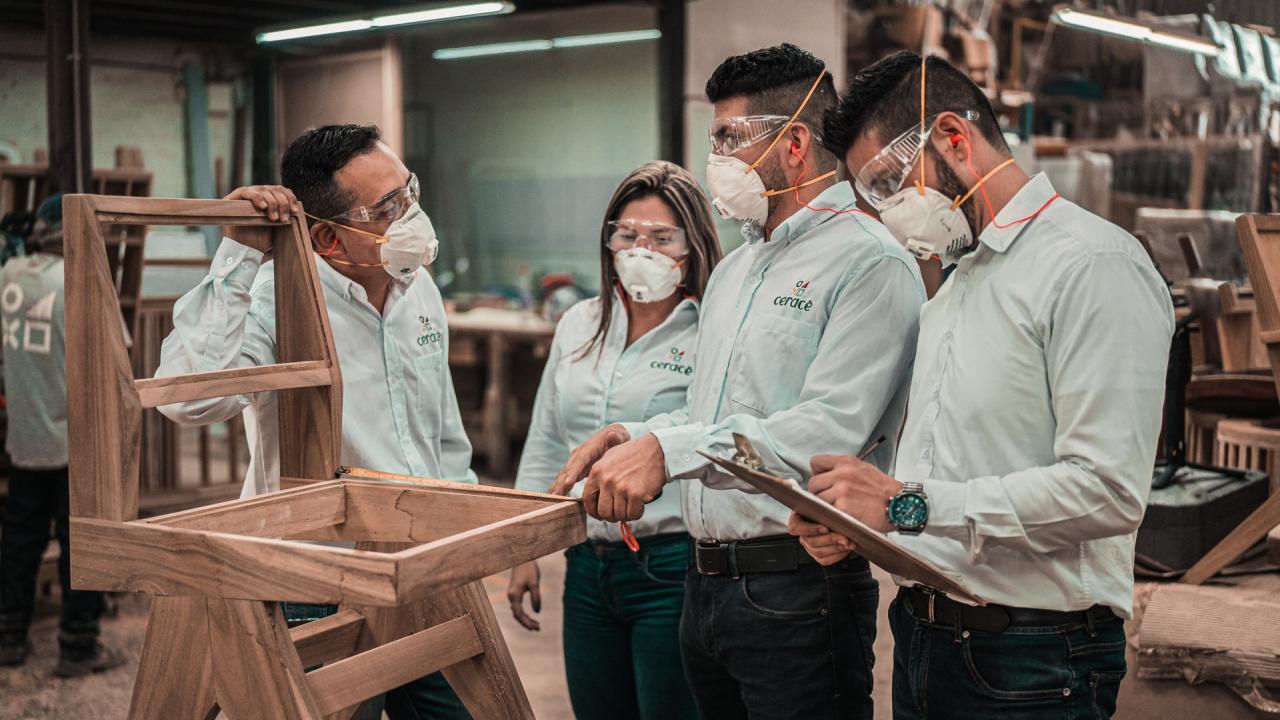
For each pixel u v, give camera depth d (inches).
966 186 54.2
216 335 63.6
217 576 48.5
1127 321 49.7
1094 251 50.7
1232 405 123.3
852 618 65.7
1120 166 278.8
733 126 67.4
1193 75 288.2
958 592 49.3
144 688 52.0
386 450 72.8
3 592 148.5
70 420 52.5
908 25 299.3
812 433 61.4
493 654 59.9
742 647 66.6
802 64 67.6
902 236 56.3
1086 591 53.2
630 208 84.0
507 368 266.4
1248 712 84.1
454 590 59.9
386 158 69.4
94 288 51.8
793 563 65.0
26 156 335.0
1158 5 290.7
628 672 85.0
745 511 65.3
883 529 51.9
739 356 68.7
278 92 367.2
